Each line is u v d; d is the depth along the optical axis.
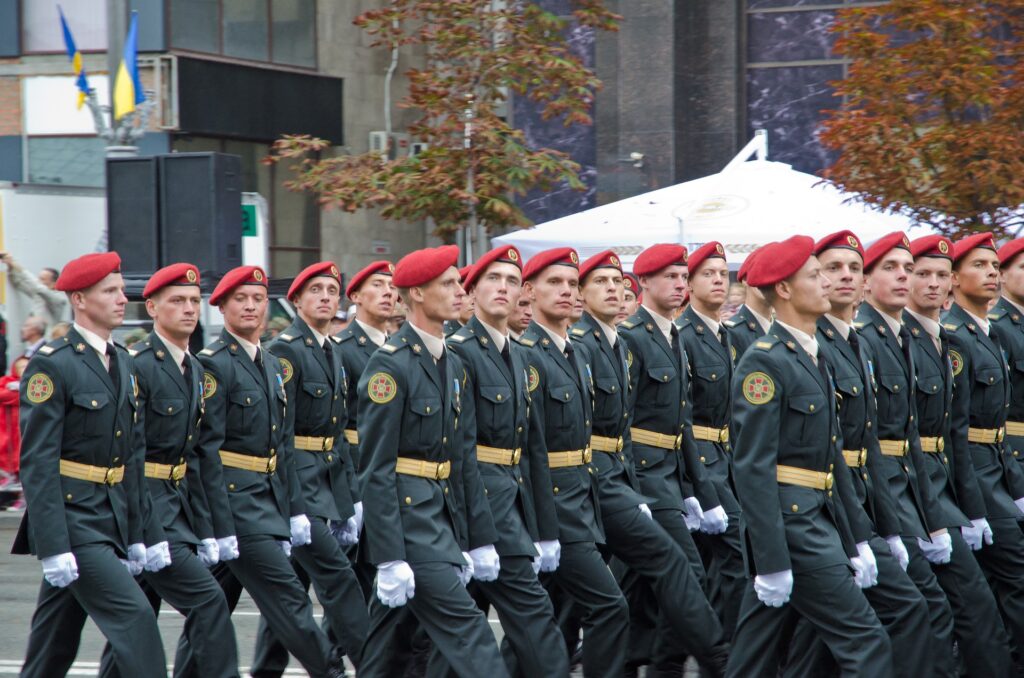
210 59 59.72
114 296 19.19
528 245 40.47
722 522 23.91
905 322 21.62
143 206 34.41
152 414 20.59
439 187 44.25
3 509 42.34
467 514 19.06
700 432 25.02
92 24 59.47
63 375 18.67
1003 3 38.94
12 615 28.48
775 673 18.70
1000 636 20.98
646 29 62.91
